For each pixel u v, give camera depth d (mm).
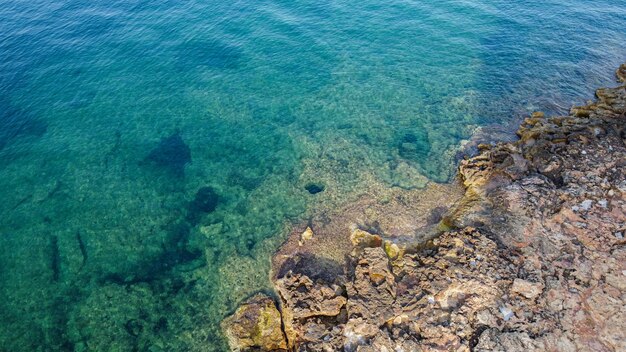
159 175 25094
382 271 17422
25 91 31266
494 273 16562
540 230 18141
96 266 20328
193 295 18984
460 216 20156
